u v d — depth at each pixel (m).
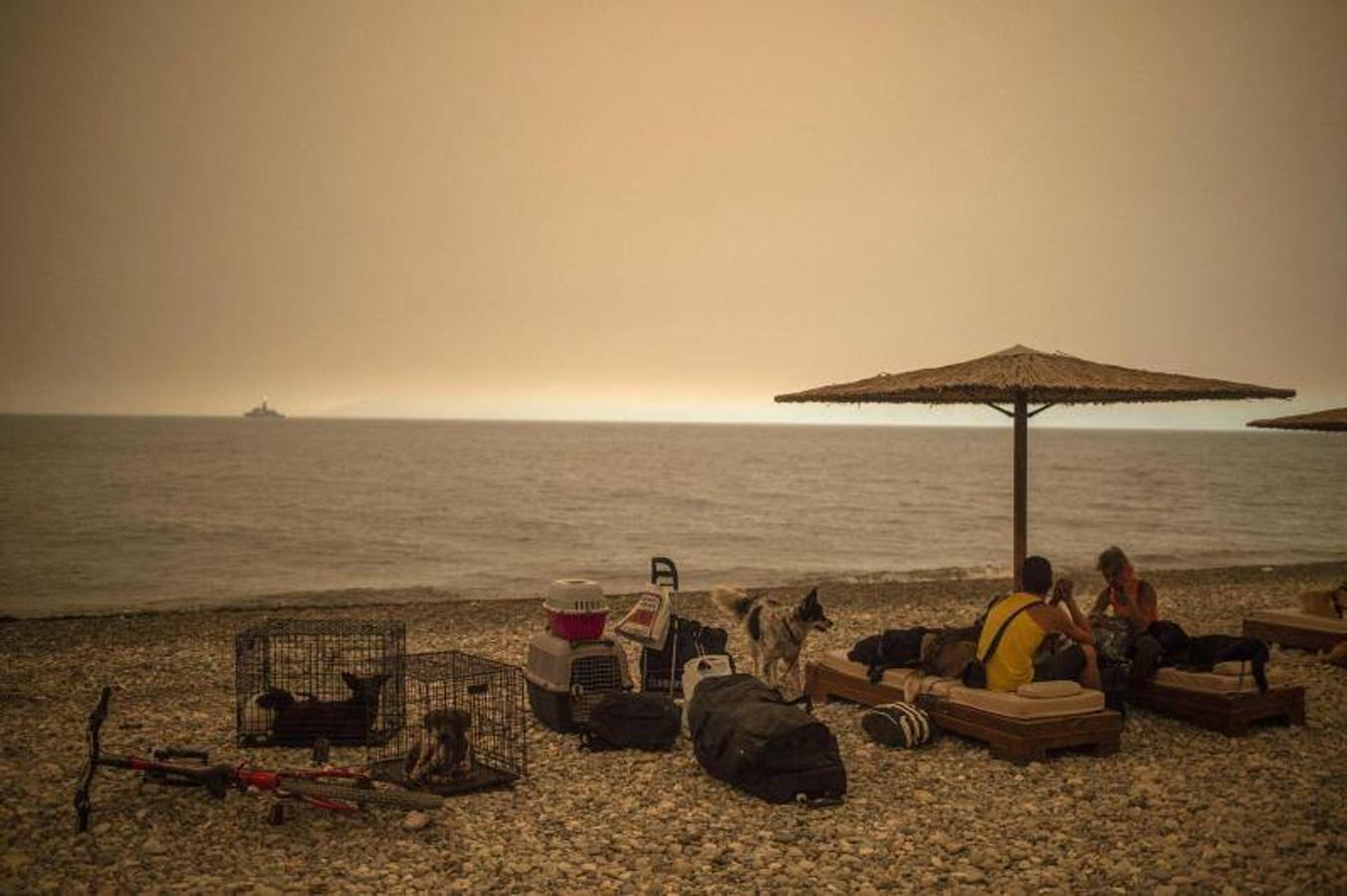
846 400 10.92
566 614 8.78
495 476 68.00
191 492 49.88
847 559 28.11
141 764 6.57
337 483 58.44
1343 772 7.61
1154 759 7.95
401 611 16.83
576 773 7.67
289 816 6.62
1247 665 8.68
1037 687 7.91
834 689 9.73
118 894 5.40
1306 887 5.50
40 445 111.56
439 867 5.84
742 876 5.74
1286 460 112.44
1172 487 62.00
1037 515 42.50
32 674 11.44
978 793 7.14
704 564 26.59
